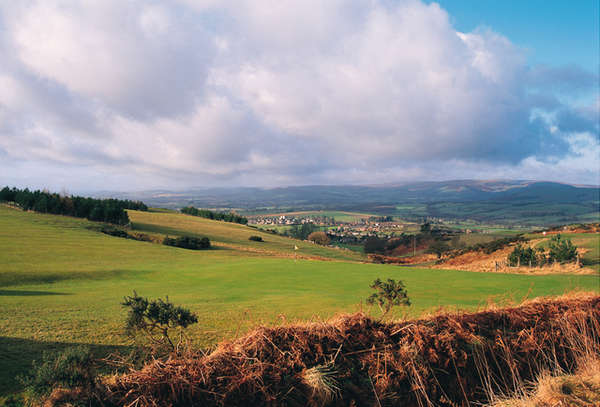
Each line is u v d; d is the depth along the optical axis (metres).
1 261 35.12
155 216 115.12
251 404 4.80
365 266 39.25
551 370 6.72
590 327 7.60
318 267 38.12
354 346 5.95
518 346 6.66
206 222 123.00
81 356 4.69
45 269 32.34
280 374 5.16
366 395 5.38
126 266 37.75
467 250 73.69
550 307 7.81
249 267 38.25
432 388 5.72
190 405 4.54
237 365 5.11
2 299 18.22
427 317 6.89
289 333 5.83
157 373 4.74
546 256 46.81
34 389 4.45
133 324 6.51
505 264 48.75
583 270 36.25
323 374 5.24
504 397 5.89
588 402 5.49
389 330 6.39
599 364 6.70
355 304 15.99
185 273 33.94
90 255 43.69
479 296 20.53
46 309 15.06
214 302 17.44
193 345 8.25
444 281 28.06
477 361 6.21
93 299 18.95
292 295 20.55
